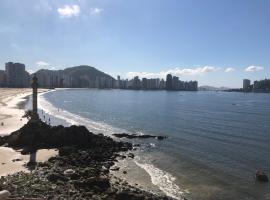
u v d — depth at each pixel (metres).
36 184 40.16
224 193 43.91
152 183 47.47
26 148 63.19
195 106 193.38
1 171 48.38
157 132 93.00
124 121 118.38
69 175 45.44
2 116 114.94
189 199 41.66
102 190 40.66
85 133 69.19
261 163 59.06
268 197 42.69
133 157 62.38
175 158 62.03
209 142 78.50
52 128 70.81
